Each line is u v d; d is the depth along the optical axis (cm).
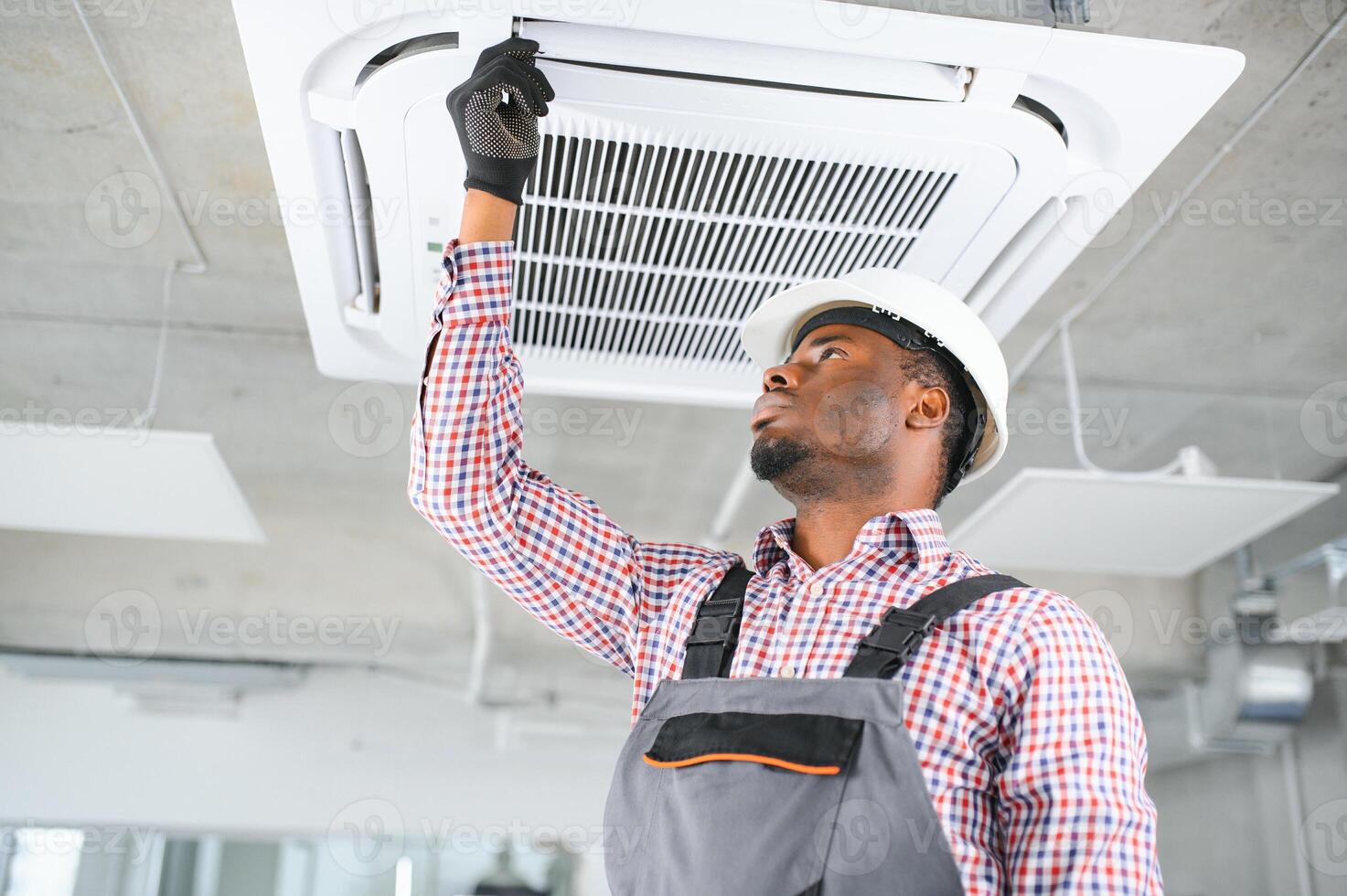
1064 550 436
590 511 148
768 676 124
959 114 159
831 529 142
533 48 147
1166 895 669
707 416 431
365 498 520
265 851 775
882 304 150
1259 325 367
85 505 399
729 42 150
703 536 540
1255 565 523
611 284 202
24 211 320
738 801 113
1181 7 233
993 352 155
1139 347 384
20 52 255
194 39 249
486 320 140
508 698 665
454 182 172
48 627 588
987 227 182
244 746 669
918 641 118
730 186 174
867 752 111
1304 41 243
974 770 116
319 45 150
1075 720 112
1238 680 549
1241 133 271
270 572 572
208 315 373
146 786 657
